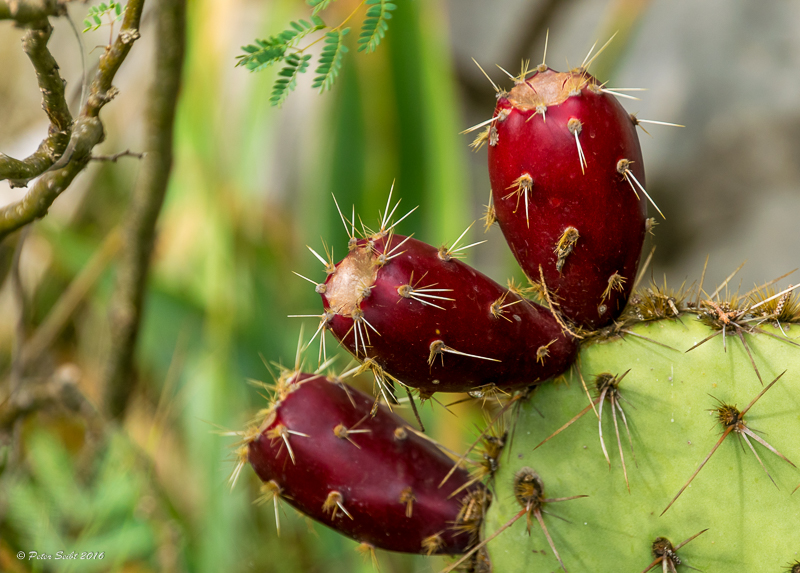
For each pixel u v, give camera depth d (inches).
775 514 21.3
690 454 21.4
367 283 20.5
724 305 21.6
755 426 21.4
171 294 35.1
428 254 20.7
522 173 21.1
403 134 32.3
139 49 36.2
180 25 25.0
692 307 21.7
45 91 20.4
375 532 21.6
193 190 35.2
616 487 21.5
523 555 21.6
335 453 21.4
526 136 21.0
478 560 21.8
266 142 36.9
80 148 20.9
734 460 21.4
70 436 35.9
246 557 33.2
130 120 37.2
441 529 21.7
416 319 20.4
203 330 35.1
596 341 21.6
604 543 21.5
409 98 31.9
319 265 33.9
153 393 36.6
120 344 28.9
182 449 35.5
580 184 21.0
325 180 33.2
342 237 33.6
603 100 21.0
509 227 21.5
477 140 21.7
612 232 21.2
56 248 34.8
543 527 21.4
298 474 21.5
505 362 21.0
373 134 32.4
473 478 21.9
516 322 21.0
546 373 21.5
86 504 29.1
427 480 21.7
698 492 21.4
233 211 36.0
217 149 34.8
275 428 21.4
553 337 21.4
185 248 36.4
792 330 21.4
